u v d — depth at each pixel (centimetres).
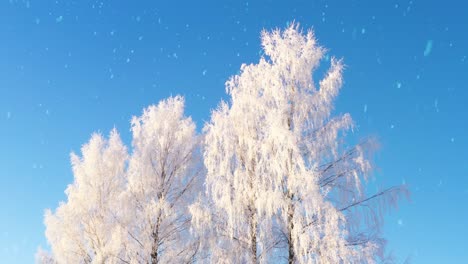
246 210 1006
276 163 943
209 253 1038
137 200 1234
